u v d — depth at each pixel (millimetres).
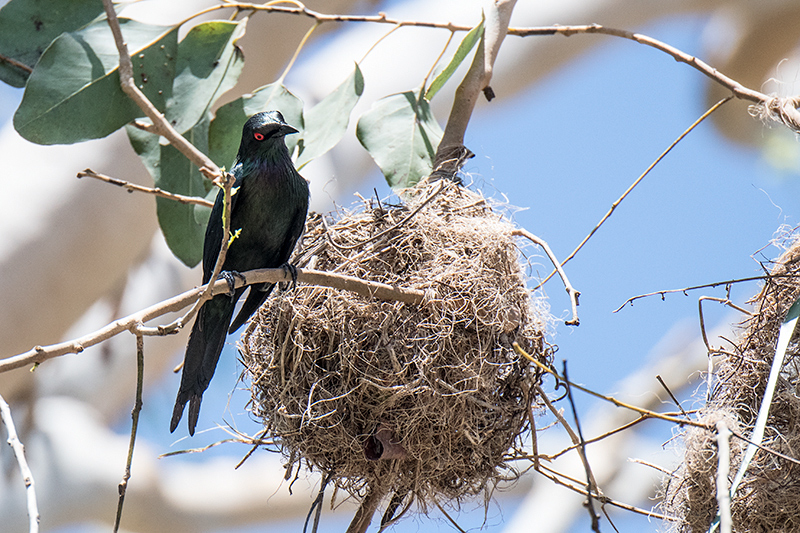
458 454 8414
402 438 8242
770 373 7750
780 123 9594
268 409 8750
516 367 8633
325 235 9344
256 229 9484
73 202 11320
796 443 7926
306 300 8617
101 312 15227
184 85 10008
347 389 8305
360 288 8086
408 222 8969
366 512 8734
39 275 11086
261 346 8898
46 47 9930
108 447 15375
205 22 10039
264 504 16906
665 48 9867
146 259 15016
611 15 15727
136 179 11625
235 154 10180
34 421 14914
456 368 8297
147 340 15172
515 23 15336
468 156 9938
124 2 10172
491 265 8789
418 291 8375
